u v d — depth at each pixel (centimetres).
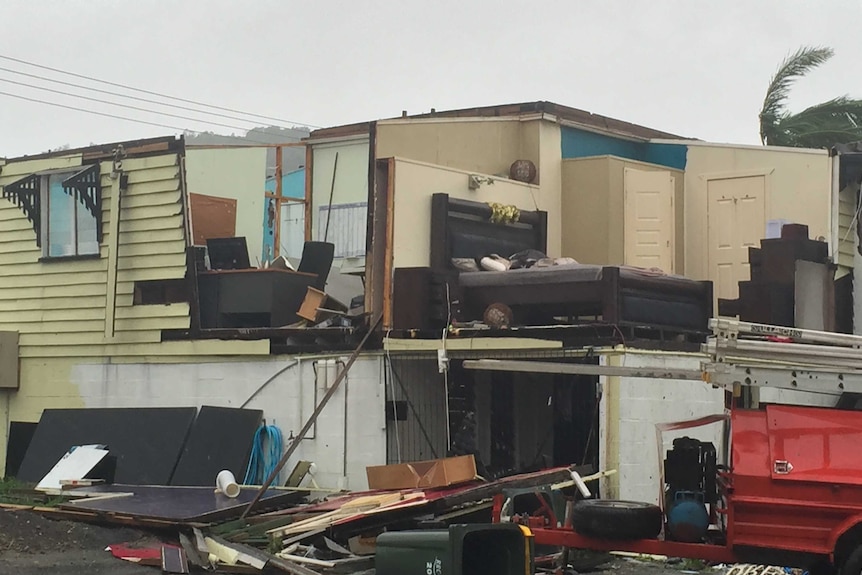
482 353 1547
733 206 2138
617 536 1019
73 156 1931
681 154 2214
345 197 2206
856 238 1808
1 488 1642
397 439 1602
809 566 943
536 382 1767
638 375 1010
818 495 936
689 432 1553
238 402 1741
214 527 1323
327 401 1546
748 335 1032
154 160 1850
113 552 1234
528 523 1100
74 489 1612
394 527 1270
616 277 1488
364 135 2172
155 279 1838
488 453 1716
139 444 1755
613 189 2047
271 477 1445
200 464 1692
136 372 1853
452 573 887
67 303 1941
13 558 1177
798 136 3088
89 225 1920
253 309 1764
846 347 1016
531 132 2086
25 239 1994
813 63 3133
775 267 1678
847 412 959
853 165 1797
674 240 2092
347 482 1616
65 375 1936
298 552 1247
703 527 1002
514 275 1583
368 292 1664
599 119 2186
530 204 2008
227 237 2025
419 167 1745
